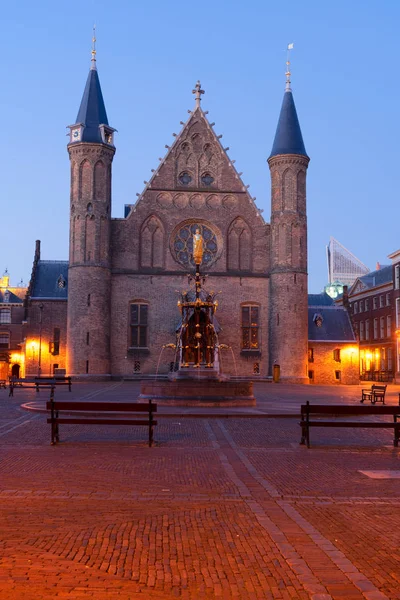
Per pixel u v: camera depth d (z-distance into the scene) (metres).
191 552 7.67
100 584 6.62
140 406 16.42
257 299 60.75
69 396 35.69
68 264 62.91
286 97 62.19
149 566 7.18
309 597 6.33
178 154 61.97
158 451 15.47
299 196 60.50
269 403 30.33
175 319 59.78
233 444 16.91
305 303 59.69
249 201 61.88
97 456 14.62
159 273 60.03
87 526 8.77
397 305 69.62
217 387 26.84
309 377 63.25
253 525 8.88
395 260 70.31
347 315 65.38
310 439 18.22
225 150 62.41
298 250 59.81
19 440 17.33
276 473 12.84
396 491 11.23
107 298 58.59
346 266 136.00
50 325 62.06
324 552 7.62
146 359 59.12
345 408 16.73
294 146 60.44
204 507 9.94
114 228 60.28
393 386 59.53
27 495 10.56
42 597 6.25
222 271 60.75
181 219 61.09
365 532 8.56
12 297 79.12
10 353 78.12
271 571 7.03
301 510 9.79
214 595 6.39
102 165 59.28
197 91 62.91
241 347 60.03
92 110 60.03
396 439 16.81
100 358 57.44
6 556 7.43
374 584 6.64
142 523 8.97
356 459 14.71
